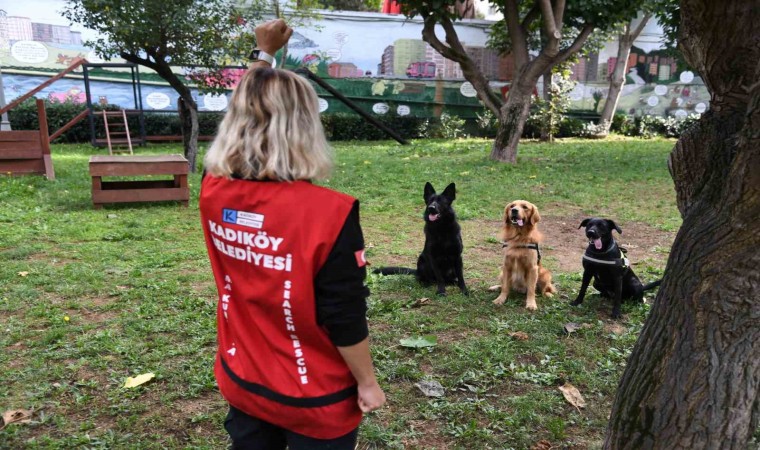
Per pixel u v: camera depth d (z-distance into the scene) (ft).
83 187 33.47
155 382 11.70
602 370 12.46
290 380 5.61
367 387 5.74
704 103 79.77
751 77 6.55
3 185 32.35
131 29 32.96
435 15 41.55
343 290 5.23
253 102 5.40
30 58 61.82
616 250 15.80
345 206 5.21
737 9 6.32
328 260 5.16
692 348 6.79
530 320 15.31
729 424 6.75
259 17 44.65
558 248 23.47
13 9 60.39
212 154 5.61
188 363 12.42
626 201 31.99
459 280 18.11
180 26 34.96
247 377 5.82
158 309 15.39
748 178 6.12
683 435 6.88
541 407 10.92
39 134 36.27
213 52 38.93
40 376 11.71
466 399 11.28
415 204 30.78
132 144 61.77
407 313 15.69
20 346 13.12
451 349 13.37
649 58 78.13
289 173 5.28
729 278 6.45
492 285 18.79
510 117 44.27
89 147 58.29
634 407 7.36
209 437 9.96
